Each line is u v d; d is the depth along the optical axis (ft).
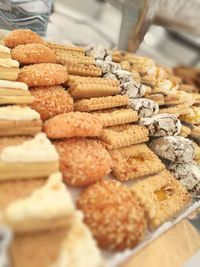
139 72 1.03
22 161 0.49
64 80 0.73
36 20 1.02
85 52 0.99
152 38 1.45
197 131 0.86
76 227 0.45
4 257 0.35
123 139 0.68
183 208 0.62
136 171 0.63
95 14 1.54
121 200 0.52
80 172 0.54
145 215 0.56
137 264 0.49
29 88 0.69
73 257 0.41
